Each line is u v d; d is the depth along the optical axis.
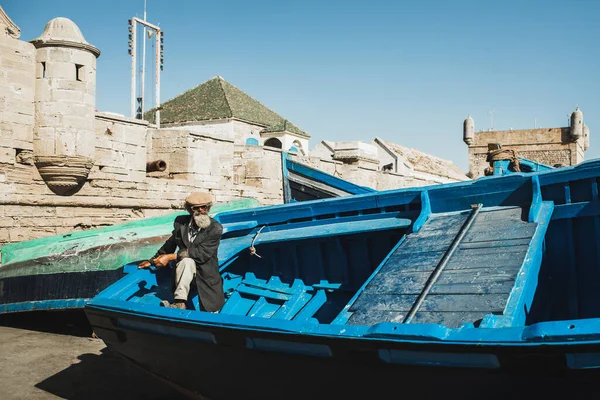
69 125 11.63
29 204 11.39
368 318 4.75
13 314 10.83
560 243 6.07
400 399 4.21
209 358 5.22
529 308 4.75
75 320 10.52
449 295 4.65
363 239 7.18
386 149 42.97
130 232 10.38
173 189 14.61
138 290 6.75
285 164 12.76
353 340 4.05
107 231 10.70
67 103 11.63
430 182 31.80
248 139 42.66
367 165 23.19
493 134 57.81
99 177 12.77
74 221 12.29
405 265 5.43
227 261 7.39
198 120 41.94
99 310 6.13
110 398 6.43
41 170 11.72
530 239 5.17
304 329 4.33
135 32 24.55
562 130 54.91
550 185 6.06
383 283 5.23
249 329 4.59
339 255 7.41
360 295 5.18
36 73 11.69
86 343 8.80
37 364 7.60
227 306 7.24
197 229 6.34
